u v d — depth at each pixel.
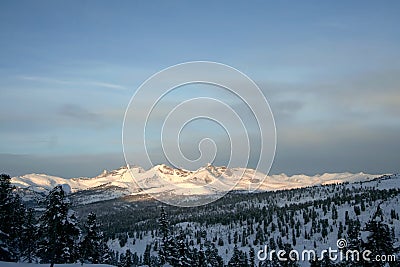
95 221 70.25
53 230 50.12
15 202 63.00
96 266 57.28
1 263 52.19
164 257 75.06
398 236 83.62
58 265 54.66
